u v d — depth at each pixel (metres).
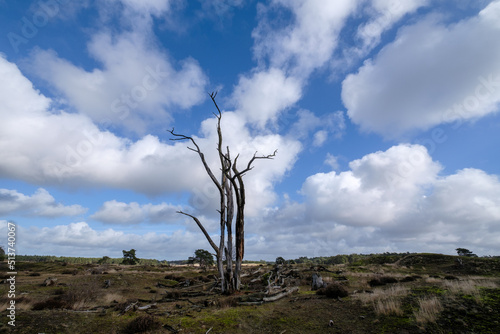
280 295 13.21
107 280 22.73
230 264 15.32
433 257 44.16
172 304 12.41
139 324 7.63
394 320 7.56
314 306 10.41
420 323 7.04
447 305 7.89
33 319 7.95
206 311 10.32
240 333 7.67
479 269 32.06
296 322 8.49
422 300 8.53
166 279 30.09
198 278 32.16
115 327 7.92
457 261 37.53
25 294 13.88
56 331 7.30
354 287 16.91
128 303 11.01
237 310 10.16
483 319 6.79
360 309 9.20
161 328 7.87
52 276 28.28
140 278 28.89
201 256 62.94
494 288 9.28
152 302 12.84
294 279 22.50
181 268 55.34
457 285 10.58
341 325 7.89
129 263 69.62
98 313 9.60
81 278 25.78
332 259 107.69
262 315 9.41
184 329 7.83
